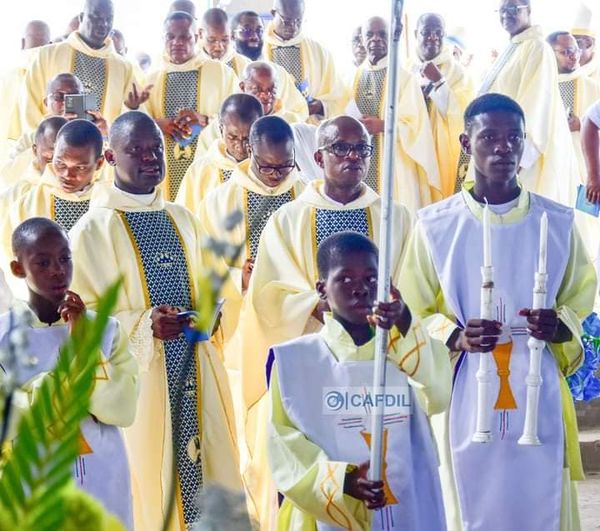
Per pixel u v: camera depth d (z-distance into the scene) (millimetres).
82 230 5582
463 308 4887
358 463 4105
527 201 4973
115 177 5762
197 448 5516
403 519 4133
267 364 4246
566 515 4852
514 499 4805
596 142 7922
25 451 1208
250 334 5781
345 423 4133
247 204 6531
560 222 4953
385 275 4027
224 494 1520
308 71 10766
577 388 6156
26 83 10234
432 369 4246
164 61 10281
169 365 5488
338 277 4152
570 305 4930
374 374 4023
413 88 10055
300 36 10812
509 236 4914
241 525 1501
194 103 10203
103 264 5539
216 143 7668
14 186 7258
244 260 6219
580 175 10625
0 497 1201
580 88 10758
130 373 4547
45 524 1205
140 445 5461
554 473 4801
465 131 5023
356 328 4207
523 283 4879
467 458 4824
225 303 5984
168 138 9445
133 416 4539
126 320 5434
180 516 5477
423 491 4230
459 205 5004
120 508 4516
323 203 5844
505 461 4809
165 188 9477
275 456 4102
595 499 7262
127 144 5637
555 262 4887
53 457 1211
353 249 4168
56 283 4391
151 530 5496
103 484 4461
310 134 8062
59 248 4414
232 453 5590
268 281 5789
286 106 10273
